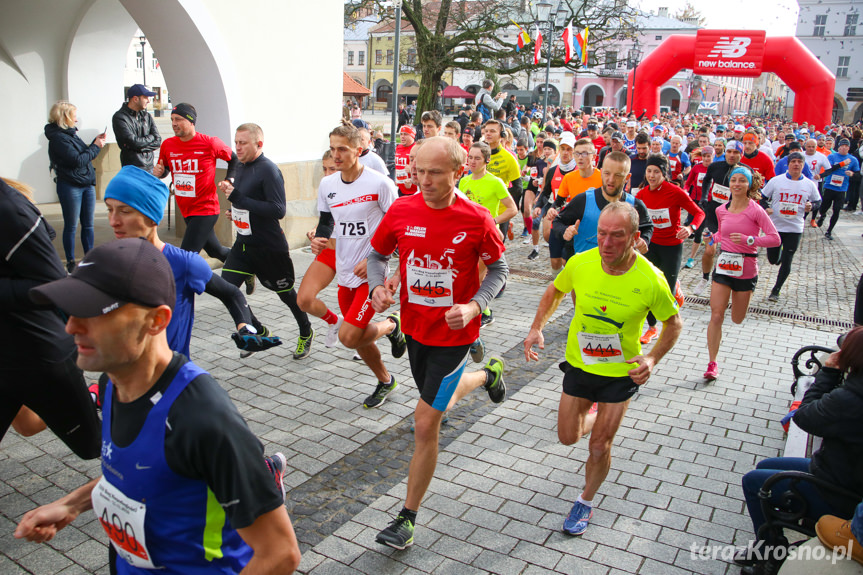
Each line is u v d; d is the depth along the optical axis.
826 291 9.29
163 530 1.68
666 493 3.93
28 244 2.71
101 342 1.52
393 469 4.09
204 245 6.74
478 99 18.06
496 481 3.99
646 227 5.21
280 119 9.58
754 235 5.56
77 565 3.11
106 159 11.61
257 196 5.46
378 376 4.88
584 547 3.38
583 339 3.39
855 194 18.19
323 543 3.33
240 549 1.82
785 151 16.97
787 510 2.99
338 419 4.72
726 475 4.16
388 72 67.44
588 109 56.31
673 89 67.94
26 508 3.53
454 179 3.25
